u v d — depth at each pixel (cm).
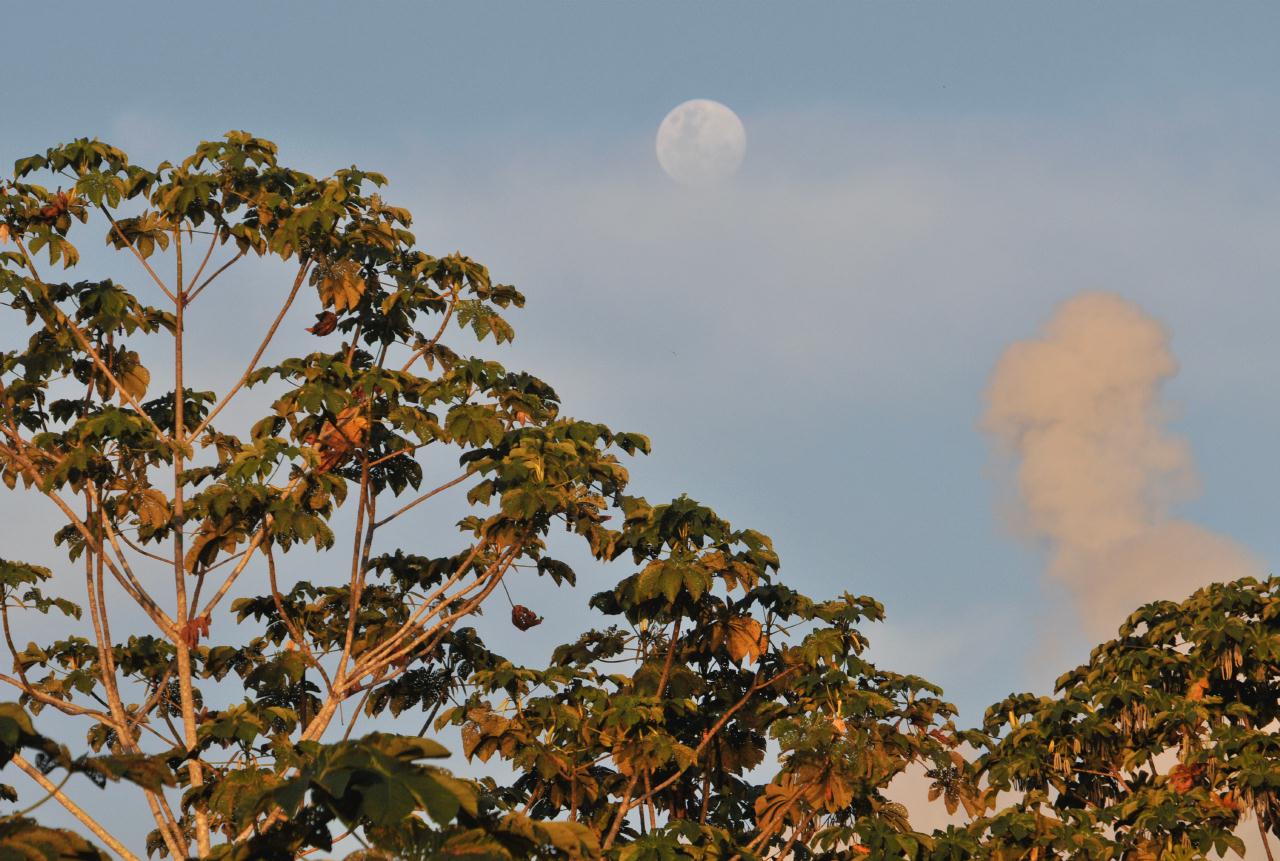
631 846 5050
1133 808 5803
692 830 5166
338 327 6250
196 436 6222
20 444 5956
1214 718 6531
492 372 5903
